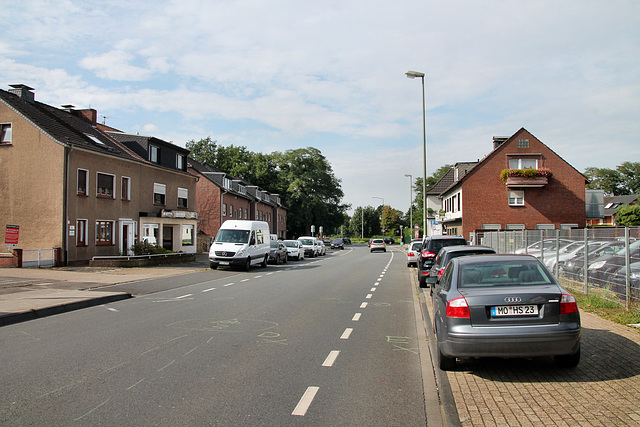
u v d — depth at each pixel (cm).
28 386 509
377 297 1312
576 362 564
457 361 623
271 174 7181
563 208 3950
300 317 972
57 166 2217
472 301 543
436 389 517
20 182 2245
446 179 5856
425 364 621
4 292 1280
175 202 3366
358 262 3189
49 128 2328
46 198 2216
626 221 3606
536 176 3888
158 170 3125
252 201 5553
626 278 920
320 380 545
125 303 1170
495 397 475
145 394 487
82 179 2366
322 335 796
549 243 1491
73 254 2266
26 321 913
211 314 999
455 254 1025
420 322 930
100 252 2481
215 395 487
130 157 2788
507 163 3988
